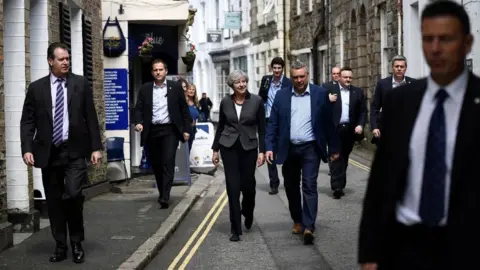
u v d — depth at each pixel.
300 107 8.70
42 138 7.30
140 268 7.54
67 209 7.47
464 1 13.34
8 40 9.33
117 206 11.51
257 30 40.16
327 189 13.54
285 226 10.05
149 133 11.38
